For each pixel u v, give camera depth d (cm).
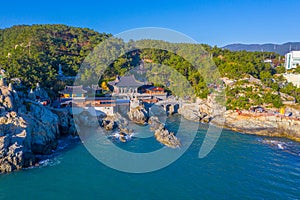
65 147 5462
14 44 11562
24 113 5397
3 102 5188
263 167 4647
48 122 5762
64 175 4166
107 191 3700
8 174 4178
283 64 14600
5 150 4312
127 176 4134
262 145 5956
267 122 7362
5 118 4812
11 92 5522
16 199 3509
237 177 4216
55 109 6612
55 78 8462
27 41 11331
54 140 5706
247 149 5631
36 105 5928
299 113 7925
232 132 7000
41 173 4231
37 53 9688
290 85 9956
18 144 4506
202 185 3922
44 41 11756
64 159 4803
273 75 11500
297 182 4091
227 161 4875
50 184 3884
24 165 4441
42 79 7925
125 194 3631
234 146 5816
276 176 4291
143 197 3562
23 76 7338
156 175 4181
